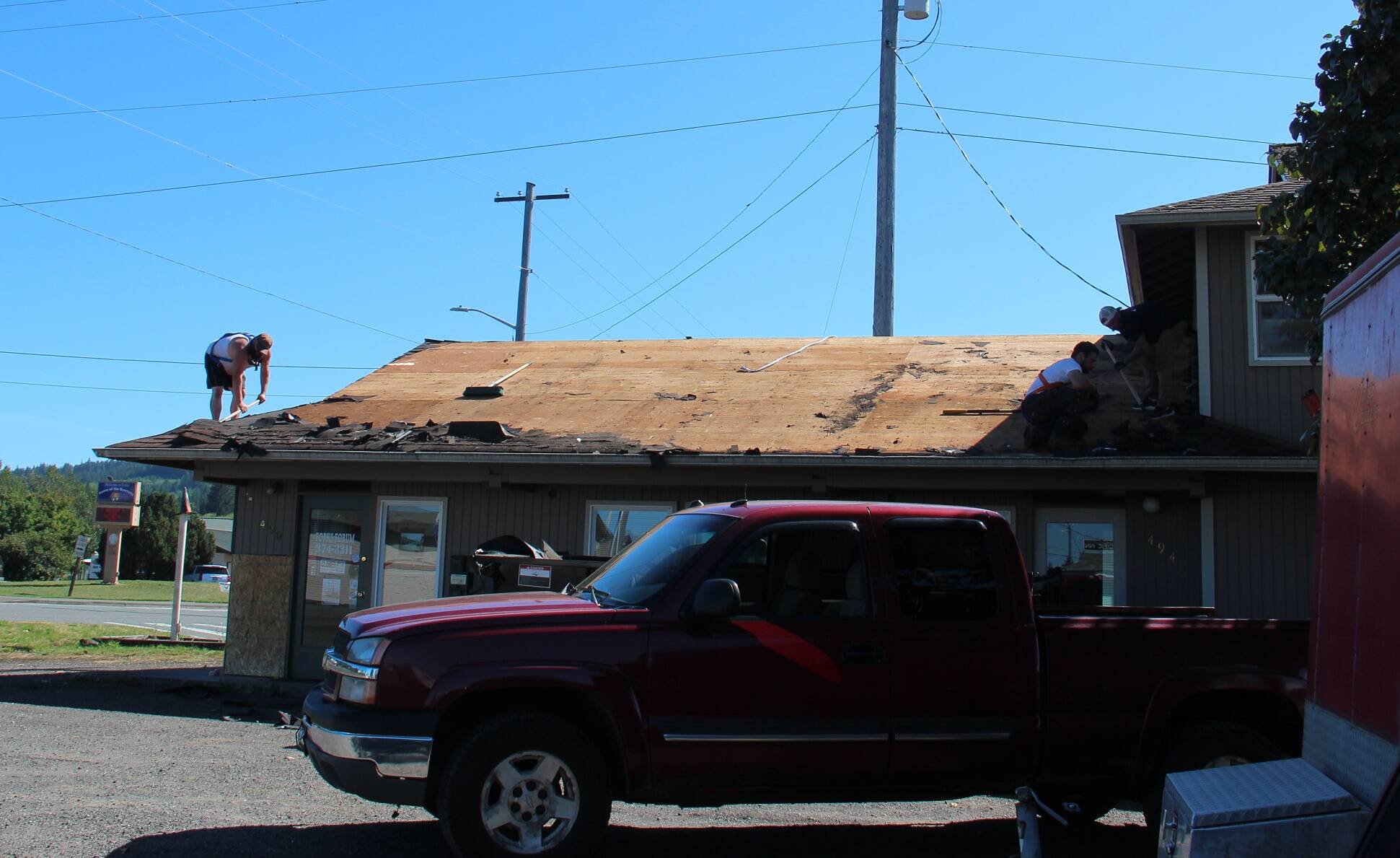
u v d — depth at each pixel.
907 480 11.89
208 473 13.95
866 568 6.04
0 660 16.36
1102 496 12.13
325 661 6.18
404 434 13.68
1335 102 8.00
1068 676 6.10
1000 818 7.71
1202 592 11.66
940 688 5.95
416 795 5.56
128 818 6.69
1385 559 3.50
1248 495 11.63
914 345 16.86
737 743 5.76
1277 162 10.40
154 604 37.28
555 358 17.72
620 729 5.70
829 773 5.85
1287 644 6.28
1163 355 13.00
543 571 10.88
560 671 5.66
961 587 6.12
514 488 13.88
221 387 15.57
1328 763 3.96
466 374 16.89
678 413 14.06
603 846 5.70
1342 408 4.01
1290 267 8.35
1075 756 6.09
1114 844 7.12
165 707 11.95
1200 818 3.84
